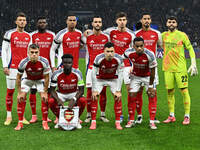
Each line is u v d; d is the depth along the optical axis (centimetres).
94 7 3462
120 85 548
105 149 439
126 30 600
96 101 548
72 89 553
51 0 3403
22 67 522
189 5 3603
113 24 3234
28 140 480
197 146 454
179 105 754
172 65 592
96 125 573
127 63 595
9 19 3059
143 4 3528
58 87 555
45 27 604
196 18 3531
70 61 519
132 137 496
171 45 591
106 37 595
